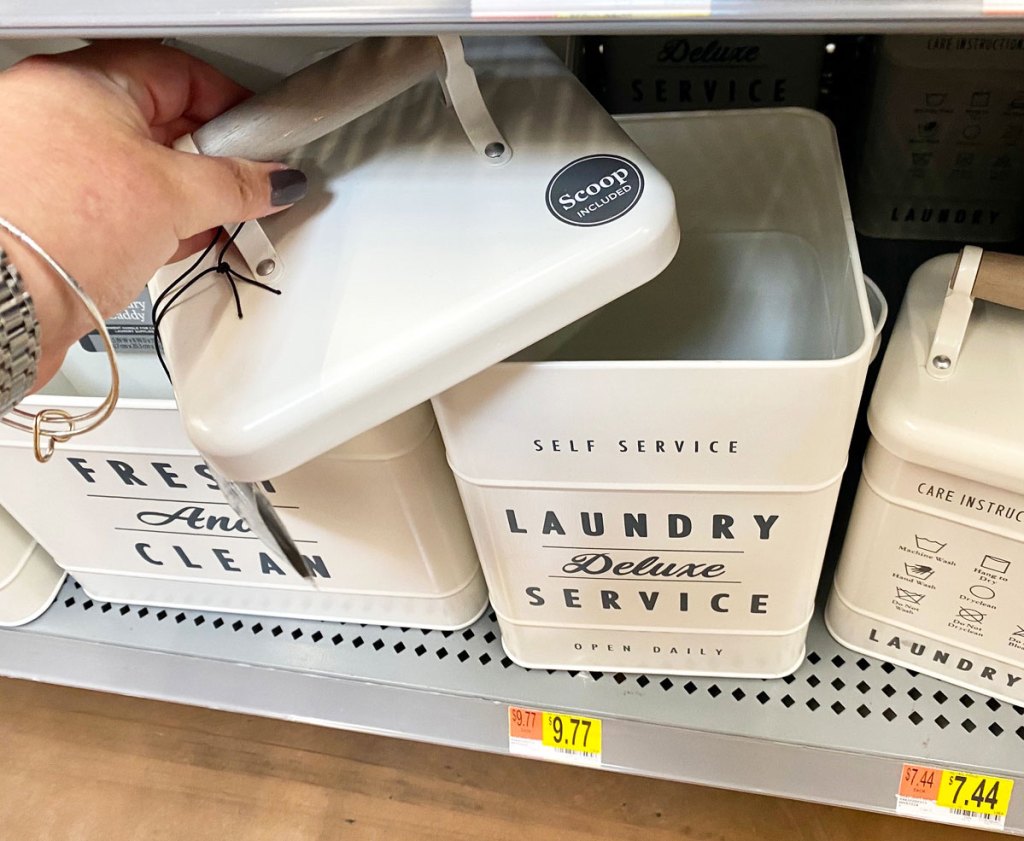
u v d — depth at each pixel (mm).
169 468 687
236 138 466
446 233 480
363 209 501
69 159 398
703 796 885
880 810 743
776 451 528
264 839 909
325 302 477
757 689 749
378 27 359
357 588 781
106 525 772
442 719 808
